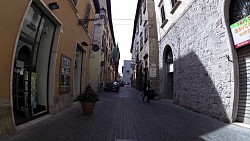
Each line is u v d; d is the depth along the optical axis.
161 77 18.19
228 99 7.70
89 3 15.40
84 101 8.72
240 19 7.31
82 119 7.59
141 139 5.16
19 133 5.19
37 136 5.02
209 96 9.09
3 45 4.89
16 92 6.85
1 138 4.63
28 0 5.89
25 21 6.91
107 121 7.41
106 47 34.25
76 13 11.65
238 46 7.45
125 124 6.98
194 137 5.44
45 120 7.08
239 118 7.41
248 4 7.02
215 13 8.64
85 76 15.56
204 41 9.70
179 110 11.00
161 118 8.35
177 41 13.74
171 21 15.24
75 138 5.02
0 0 4.66
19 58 7.00
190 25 11.45
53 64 8.59
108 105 12.54
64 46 9.79
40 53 8.41
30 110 7.09
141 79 31.75
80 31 13.19
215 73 8.66
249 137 5.53
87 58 16.25
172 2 15.25
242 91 7.40
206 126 6.91
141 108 11.57
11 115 5.21
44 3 7.11
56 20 8.48
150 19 23.52
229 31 7.84
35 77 7.80
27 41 7.33
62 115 8.30
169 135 5.61
